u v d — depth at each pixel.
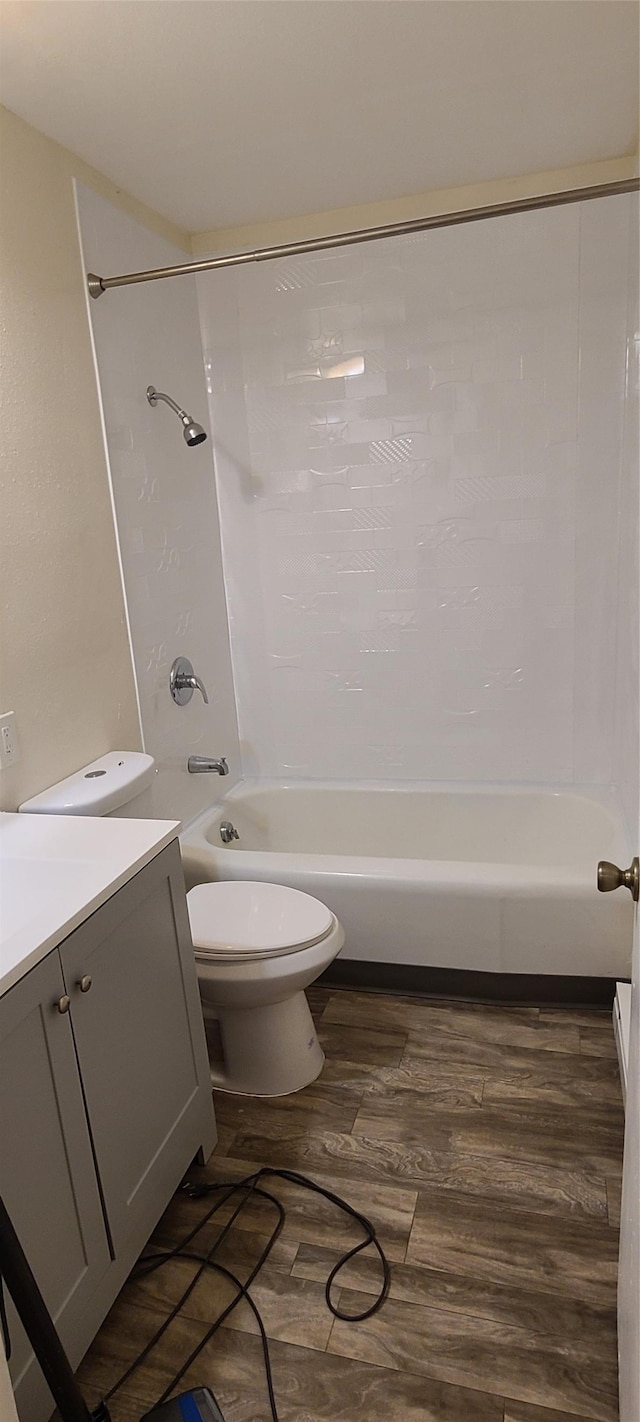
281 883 2.33
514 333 2.52
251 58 1.66
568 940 2.18
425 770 2.98
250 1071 2.00
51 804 1.79
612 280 2.40
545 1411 1.27
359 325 2.63
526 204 1.80
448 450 2.66
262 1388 1.33
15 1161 1.13
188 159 2.09
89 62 1.62
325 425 2.75
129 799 1.92
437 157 2.21
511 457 2.62
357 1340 1.39
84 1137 1.29
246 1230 1.62
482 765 2.92
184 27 1.54
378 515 2.79
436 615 2.82
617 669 2.65
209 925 1.91
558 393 2.53
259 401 2.79
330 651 2.97
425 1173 1.73
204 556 2.81
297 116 1.92
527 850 2.81
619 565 2.59
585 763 2.81
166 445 2.51
